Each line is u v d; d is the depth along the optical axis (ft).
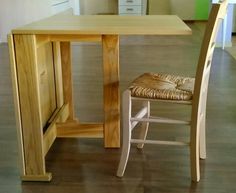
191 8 29.55
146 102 6.79
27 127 5.90
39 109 5.82
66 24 6.27
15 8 20.39
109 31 5.52
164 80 6.34
